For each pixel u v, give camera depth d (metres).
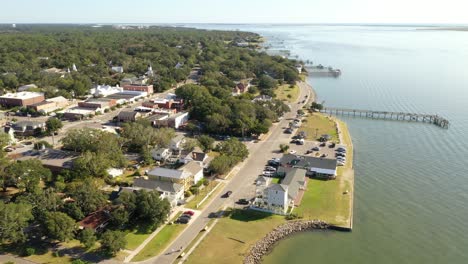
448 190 117.12
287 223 96.88
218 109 175.12
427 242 91.75
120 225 90.56
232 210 102.00
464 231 96.19
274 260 84.56
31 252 80.75
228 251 85.81
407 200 111.00
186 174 111.88
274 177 122.06
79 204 93.00
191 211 100.62
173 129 162.00
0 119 183.12
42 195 92.19
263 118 177.50
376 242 91.62
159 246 85.88
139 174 121.31
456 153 147.38
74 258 80.75
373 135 171.12
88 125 177.38
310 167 124.31
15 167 105.44
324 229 96.25
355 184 120.81
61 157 126.31
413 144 158.62
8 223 81.56
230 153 133.38
